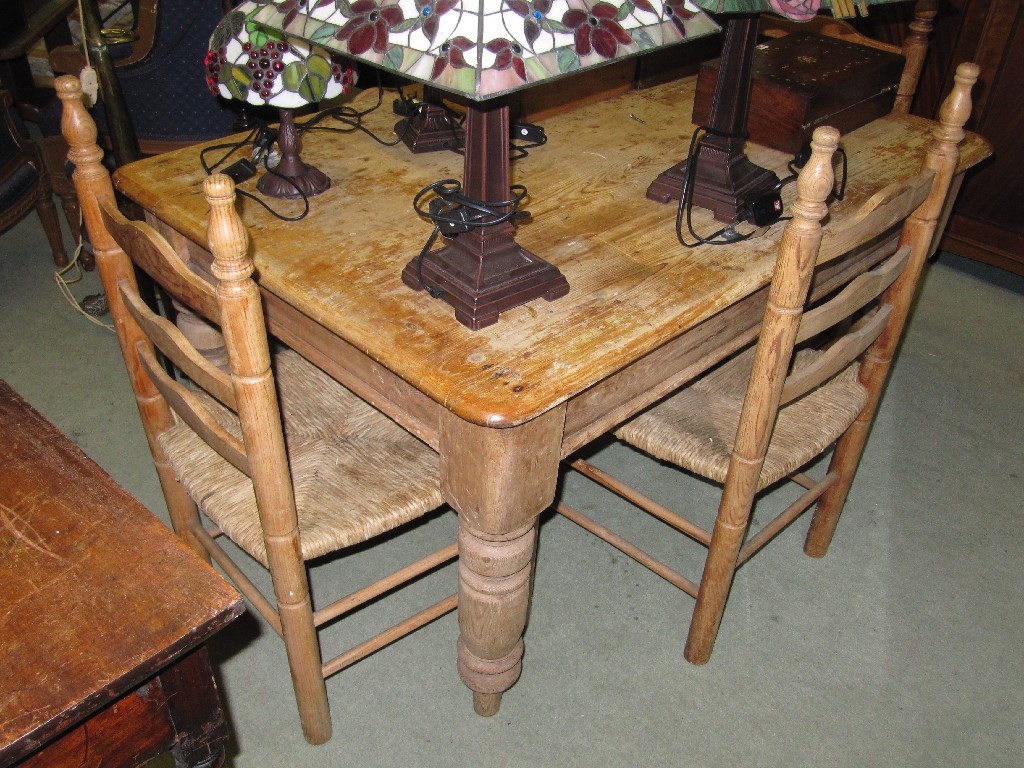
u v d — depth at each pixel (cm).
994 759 145
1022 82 227
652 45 94
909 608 169
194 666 76
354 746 144
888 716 151
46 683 66
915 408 216
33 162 231
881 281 128
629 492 156
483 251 105
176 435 136
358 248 119
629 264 118
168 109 224
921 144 152
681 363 122
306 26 94
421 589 169
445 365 99
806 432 141
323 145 145
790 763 144
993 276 264
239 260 87
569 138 152
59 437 87
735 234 123
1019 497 193
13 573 74
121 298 125
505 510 107
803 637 163
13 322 232
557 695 153
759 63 153
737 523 136
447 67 83
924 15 160
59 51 205
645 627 165
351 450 133
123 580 74
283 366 150
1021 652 162
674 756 144
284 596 122
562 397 97
